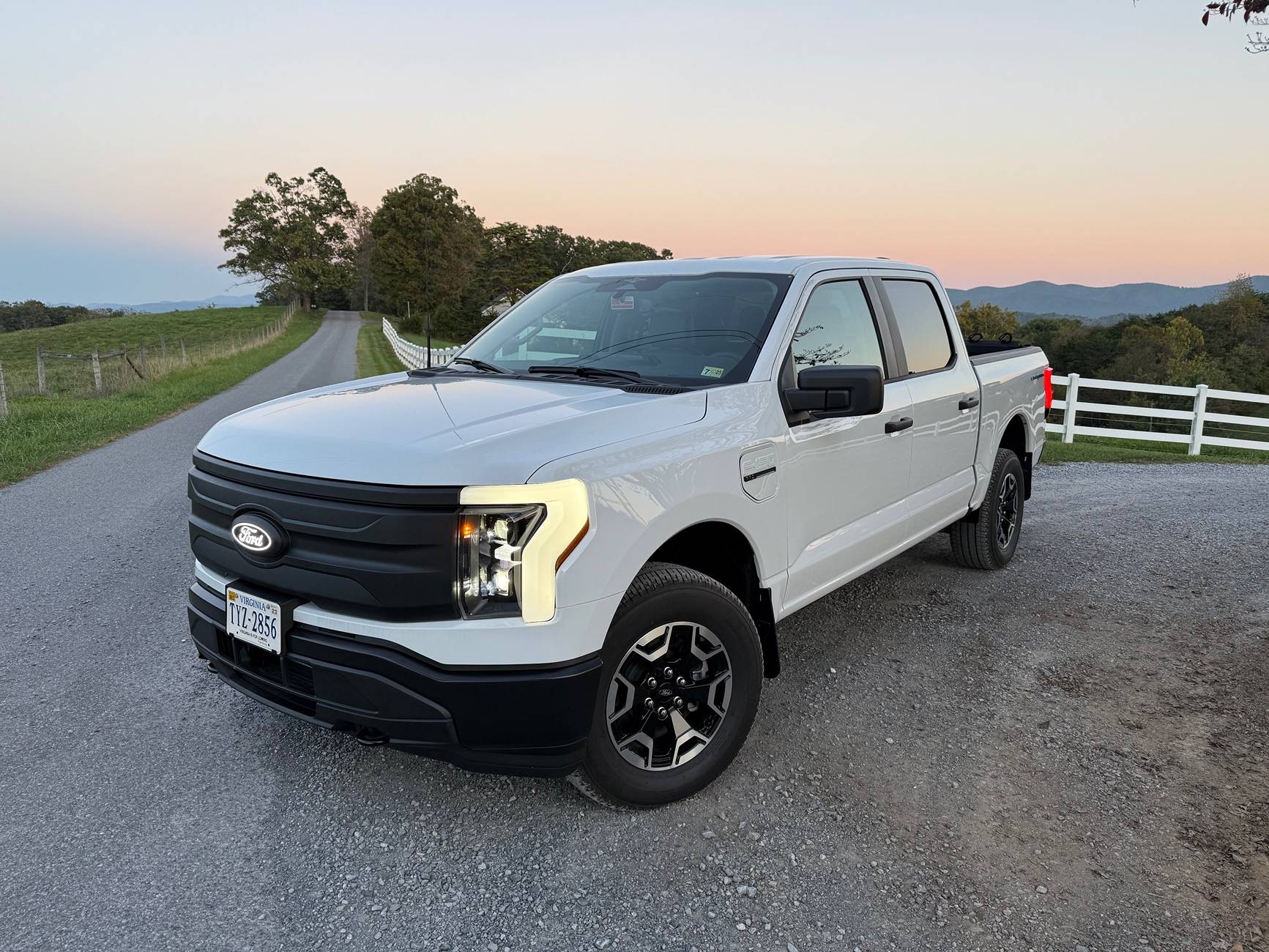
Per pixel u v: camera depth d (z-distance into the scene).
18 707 3.46
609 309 3.70
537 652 2.29
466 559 2.26
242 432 2.73
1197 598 5.15
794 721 3.46
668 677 2.73
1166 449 16.58
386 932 2.23
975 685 3.84
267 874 2.46
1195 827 2.79
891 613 4.77
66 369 27.53
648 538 2.50
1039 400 5.88
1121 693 3.80
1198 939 2.26
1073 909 2.38
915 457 4.08
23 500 7.36
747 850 2.60
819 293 3.54
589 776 2.58
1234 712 3.63
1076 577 5.52
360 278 110.44
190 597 2.89
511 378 3.35
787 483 3.12
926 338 4.39
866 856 2.59
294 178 103.94
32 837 2.61
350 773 3.00
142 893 2.37
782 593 3.19
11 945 2.15
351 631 2.35
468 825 2.71
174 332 62.47
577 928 2.26
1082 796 2.96
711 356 3.24
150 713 3.43
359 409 2.83
